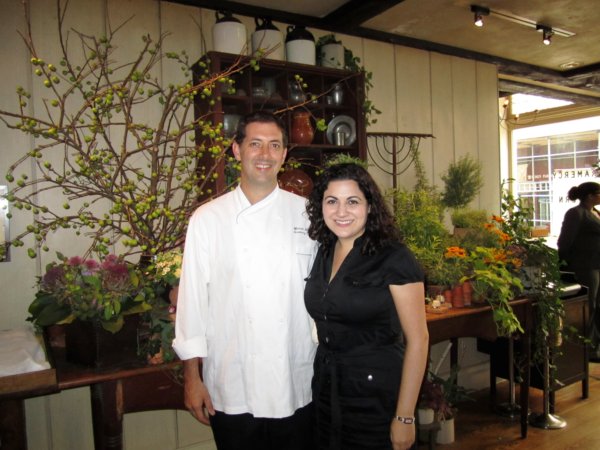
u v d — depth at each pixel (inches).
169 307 67.2
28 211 88.6
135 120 97.9
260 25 102.0
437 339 90.5
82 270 62.6
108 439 60.6
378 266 52.8
